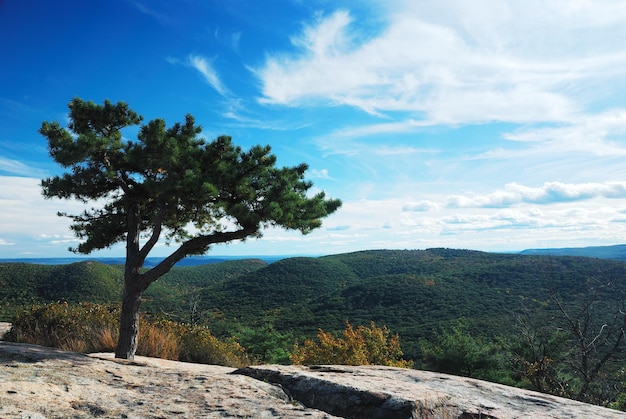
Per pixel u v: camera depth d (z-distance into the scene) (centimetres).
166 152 806
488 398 554
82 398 350
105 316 1177
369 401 473
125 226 972
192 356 1144
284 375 558
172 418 322
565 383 1897
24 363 450
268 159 883
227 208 841
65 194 868
